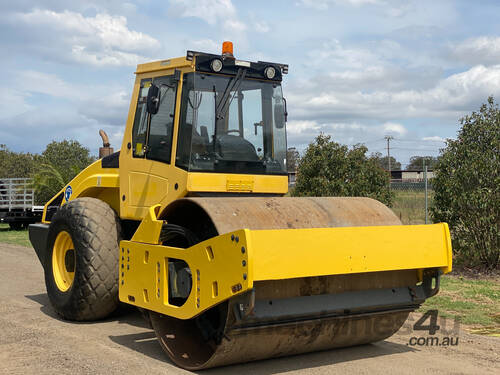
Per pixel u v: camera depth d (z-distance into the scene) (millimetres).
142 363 4918
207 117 5723
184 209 5418
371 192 12672
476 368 4934
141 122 6324
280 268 4281
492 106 10211
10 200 20797
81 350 5316
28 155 45438
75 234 6449
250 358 4895
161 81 6133
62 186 21031
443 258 5148
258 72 6066
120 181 6574
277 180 6121
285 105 6293
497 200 9648
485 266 10141
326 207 5391
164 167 5891
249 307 4262
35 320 6629
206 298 4512
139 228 5523
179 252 4836
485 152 9922
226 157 5781
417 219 13211
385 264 4816
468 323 6562
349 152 12852
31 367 4797
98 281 6328
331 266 4535
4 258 12297
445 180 10180
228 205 4973
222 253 4367
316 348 5246
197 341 5336
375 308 5102
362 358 5250
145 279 5270
